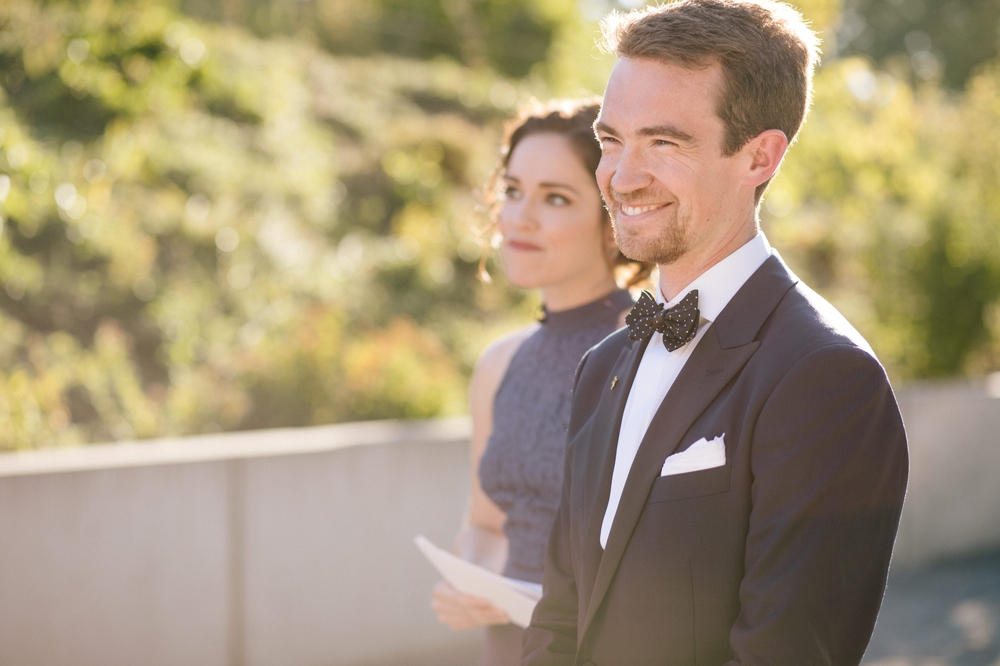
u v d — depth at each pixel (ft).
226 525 13.28
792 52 4.44
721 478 4.25
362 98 55.98
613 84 4.58
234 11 65.92
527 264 7.50
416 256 36.32
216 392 22.85
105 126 27.73
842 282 36.04
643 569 4.39
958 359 30.12
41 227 27.48
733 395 4.36
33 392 18.28
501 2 76.02
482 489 7.80
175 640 12.86
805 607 3.89
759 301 4.55
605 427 5.10
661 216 4.52
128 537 12.57
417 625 14.79
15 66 24.95
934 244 30.35
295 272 31.91
